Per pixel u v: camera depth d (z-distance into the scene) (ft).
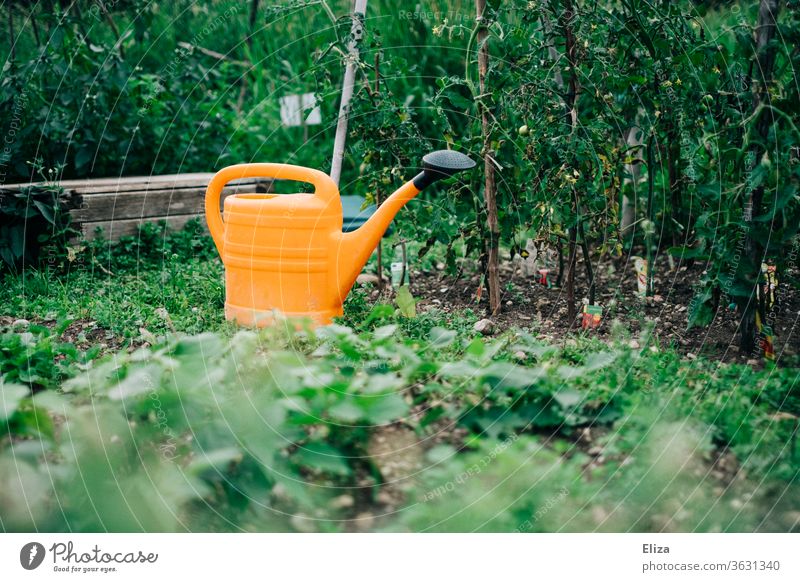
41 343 8.59
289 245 9.92
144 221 15.07
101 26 19.80
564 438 7.43
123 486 6.25
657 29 10.89
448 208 11.88
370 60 12.81
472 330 10.50
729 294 9.62
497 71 10.87
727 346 9.93
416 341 9.34
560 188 10.58
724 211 9.20
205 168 18.33
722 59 10.43
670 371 8.48
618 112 11.75
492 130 10.82
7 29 19.13
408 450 7.19
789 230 8.98
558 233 10.75
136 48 20.49
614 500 6.66
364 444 7.18
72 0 18.07
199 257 14.94
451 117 17.79
